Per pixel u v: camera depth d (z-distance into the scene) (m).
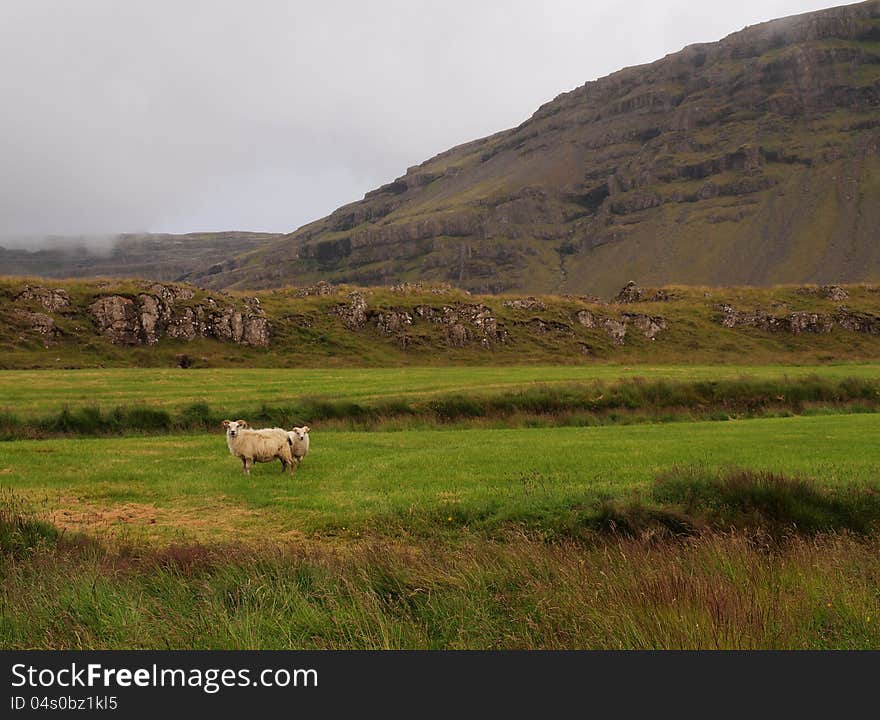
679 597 8.21
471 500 16.41
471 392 40.56
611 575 9.52
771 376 48.81
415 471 20.39
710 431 29.69
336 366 70.50
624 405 40.03
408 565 10.55
